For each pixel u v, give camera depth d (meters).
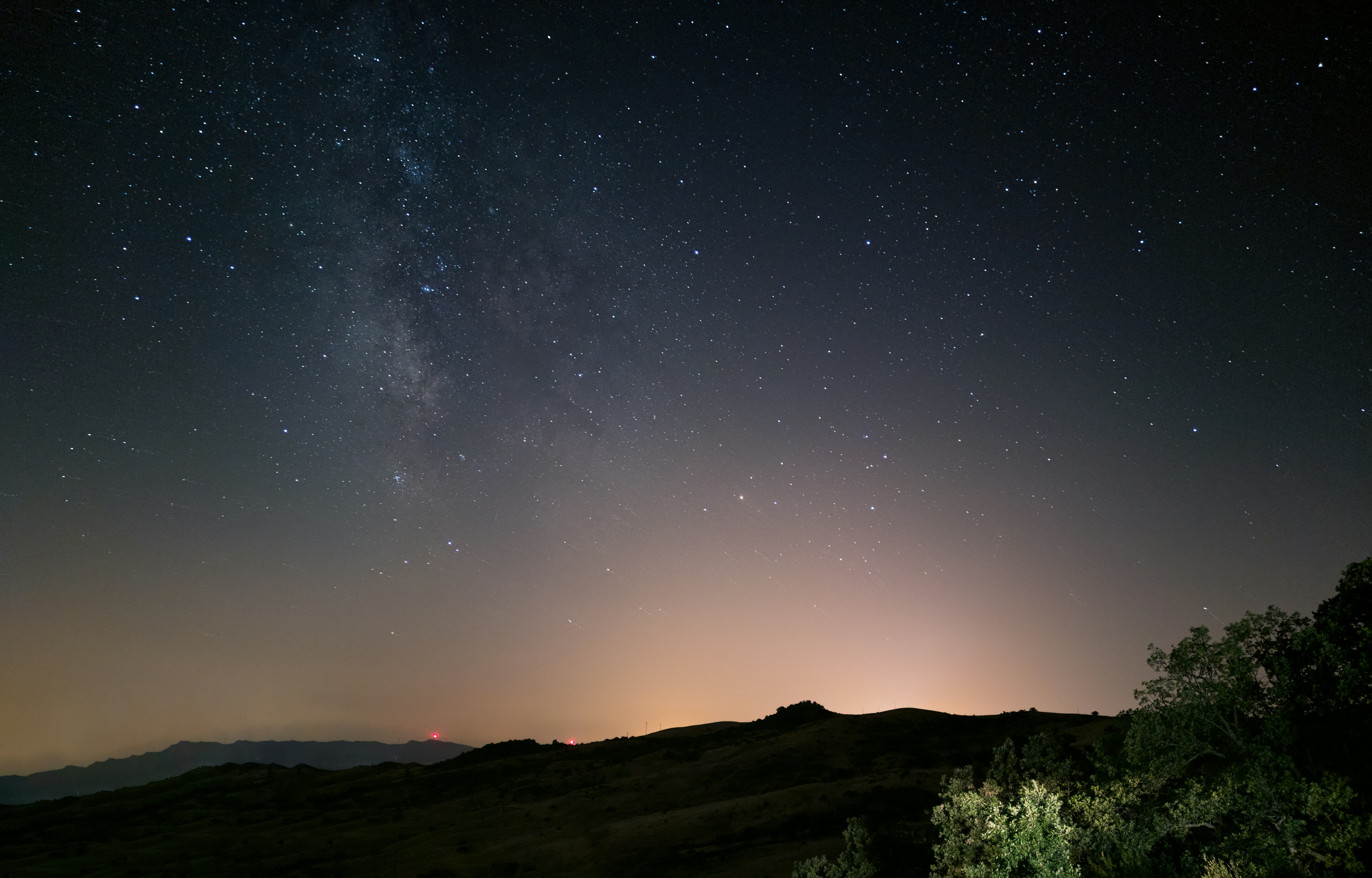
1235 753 18.48
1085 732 62.62
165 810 78.69
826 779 63.69
